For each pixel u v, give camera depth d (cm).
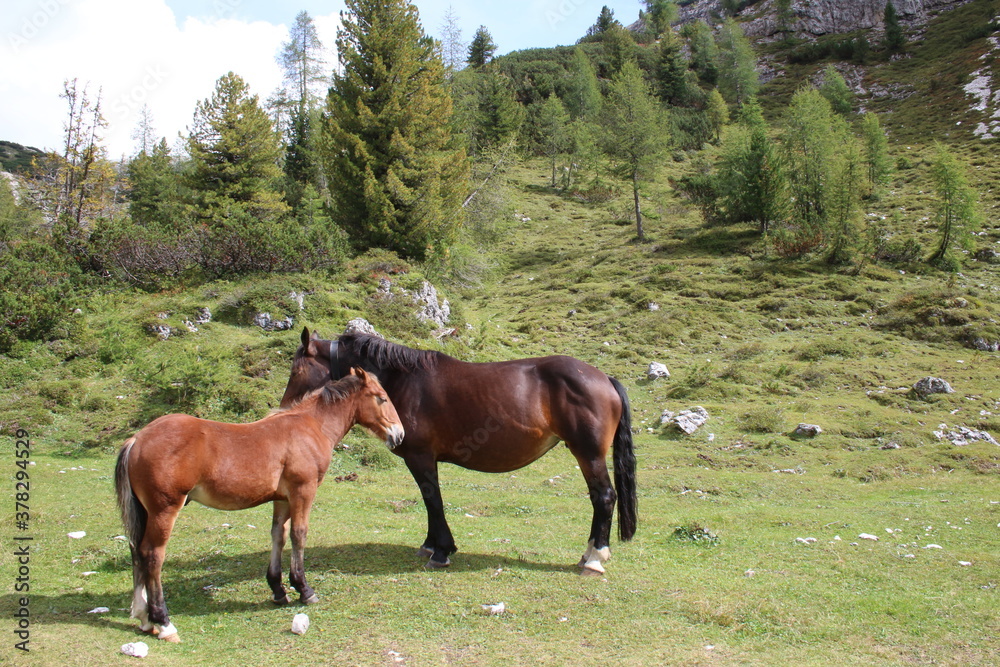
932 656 465
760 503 1112
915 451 1420
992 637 497
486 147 4834
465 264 3147
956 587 620
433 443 679
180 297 2069
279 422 542
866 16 8638
